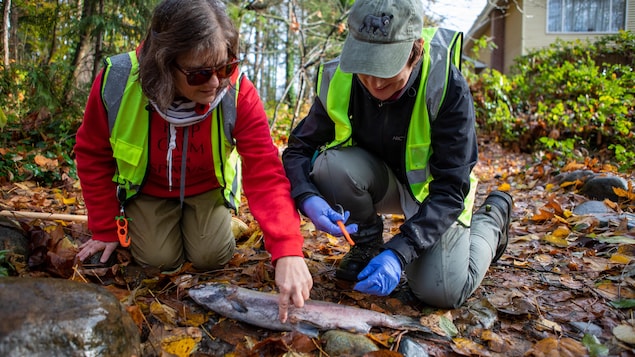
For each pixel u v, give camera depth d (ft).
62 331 4.59
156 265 7.79
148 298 6.89
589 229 10.33
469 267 7.11
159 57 5.77
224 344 6.11
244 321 6.40
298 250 6.08
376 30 5.85
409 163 7.00
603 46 31.12
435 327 6.47
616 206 11.98
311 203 6.59
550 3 42.16
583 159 19.66
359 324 6.22
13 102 17.53
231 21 6.08
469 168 6.74
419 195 7.07
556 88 28.66
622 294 7.45
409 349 5.91
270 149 6.90
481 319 6.75
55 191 12.69
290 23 25.04
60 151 15.31
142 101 6.81
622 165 17.72
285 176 6.94
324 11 32.19
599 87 25.59
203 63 5.82
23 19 19.56
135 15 18.44
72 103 17.92
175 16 5.72
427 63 6.61
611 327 6.58
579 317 6.89
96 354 4.72
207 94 6.17
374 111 7.05
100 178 7.33
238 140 7.02
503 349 6.17
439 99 6.57
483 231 7.80
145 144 7.09
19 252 7.09
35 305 4.71
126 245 7.44
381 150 7.44
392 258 6.26
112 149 7.27
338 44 26.61
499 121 27.66
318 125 7.44
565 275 8.24
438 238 6.57
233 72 6.23
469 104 6.70
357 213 7.46
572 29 42.32
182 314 6.59
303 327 6.22
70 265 7.04
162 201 7.73
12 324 4.44
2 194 11.73
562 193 14.46
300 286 5.85
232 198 7.91
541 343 6.11
